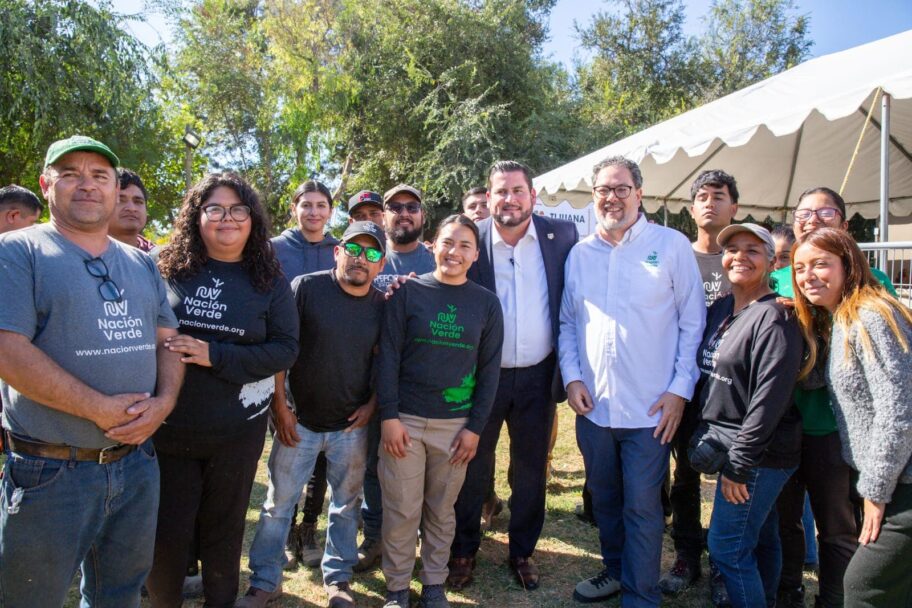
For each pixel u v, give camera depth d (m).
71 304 1.93
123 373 2.03
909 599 2.15
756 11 26.84
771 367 2.44
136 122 14.34
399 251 3.94
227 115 20.05
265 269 2.57
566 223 3.45
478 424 2.99
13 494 1.93
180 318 2.46
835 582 2.65
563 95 23.12
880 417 2.07
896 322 2.09
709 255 3.76
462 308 2.96
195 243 2.51
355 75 19.11
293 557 3.50
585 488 4.12
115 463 2.06
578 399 3.09
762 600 2.62
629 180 2.97
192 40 19.47
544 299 3.33
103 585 2.18
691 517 3.35
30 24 12.29
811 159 8.05
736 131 5.39
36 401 1.88
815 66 6.00
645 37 26.70
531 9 22.55
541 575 3.45
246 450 2.57
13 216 3.71
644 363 2.94
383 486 2.97
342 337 2.90
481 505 3.37
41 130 12.25
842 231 2.32
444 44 18.89
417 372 2.95
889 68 4.73
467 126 16.88
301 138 19.19
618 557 3.16
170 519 2.48
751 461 2.48
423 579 3.02
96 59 12.62
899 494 2.09
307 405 2.98
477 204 4.69
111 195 2.04
